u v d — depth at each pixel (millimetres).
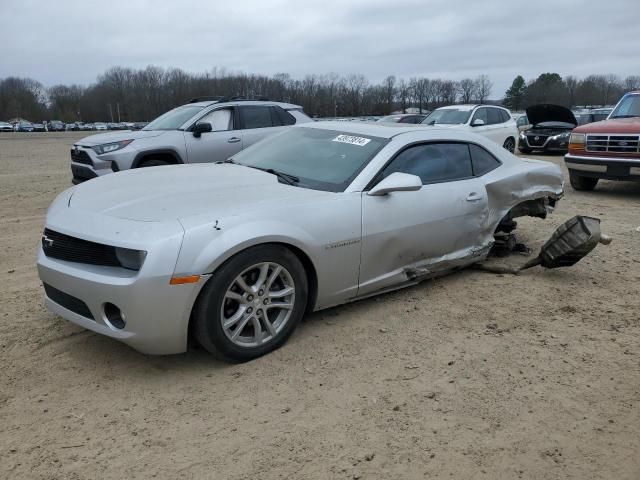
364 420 2930
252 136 9586
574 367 3535
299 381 3297
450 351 3707
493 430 2871
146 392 3158
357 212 3908
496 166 5207
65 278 3271
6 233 6750
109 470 2535
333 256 3791
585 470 2596
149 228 3150
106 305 3168
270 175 4281
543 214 5766
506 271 5316
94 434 2785
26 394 3113
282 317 3623
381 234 4055
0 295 4539
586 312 4418
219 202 3523
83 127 89750
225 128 9367
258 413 2979
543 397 3184
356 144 4477
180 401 3074
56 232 3432
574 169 10117
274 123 9961
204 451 2672
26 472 2510
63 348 3637
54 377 3293
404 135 4547
